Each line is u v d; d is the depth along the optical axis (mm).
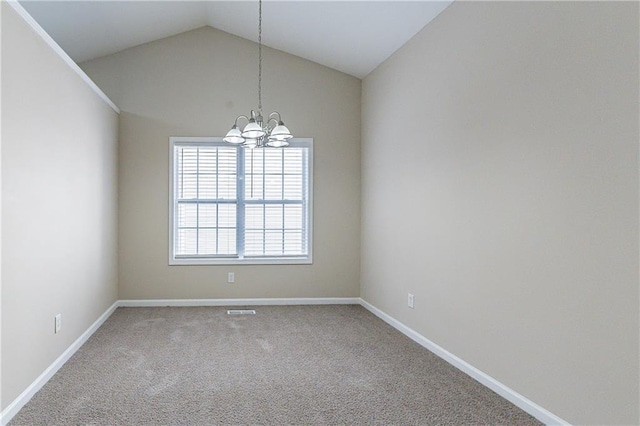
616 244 2043
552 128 2418
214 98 5512
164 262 5441
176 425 2414
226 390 2904
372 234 5277
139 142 5395
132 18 4684
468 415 2564
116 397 2775
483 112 3049
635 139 1952
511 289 2750
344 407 2662
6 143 2441
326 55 5324
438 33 3693
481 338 3062
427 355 3662
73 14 4242
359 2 3900
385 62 4887
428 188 3855
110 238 4965
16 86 2557
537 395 2527
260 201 5641
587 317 2197
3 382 2410
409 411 2613
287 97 5621
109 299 4941
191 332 4301
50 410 2584
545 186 2471
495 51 2918
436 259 3703
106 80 5340
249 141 3777
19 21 2584
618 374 2035
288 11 4508
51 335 3135
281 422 2461
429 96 3850
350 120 5719
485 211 3020
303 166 5711
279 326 4566
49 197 3090
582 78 2225
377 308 5082
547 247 2455
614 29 2049
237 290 5570
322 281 5695
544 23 2475
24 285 2676
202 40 5500
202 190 5559
